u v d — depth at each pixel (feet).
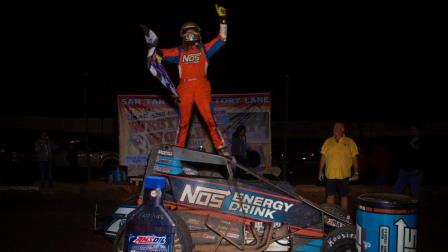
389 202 13.21
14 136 56.95
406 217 13.17
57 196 39.04
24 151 56.39
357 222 14.16
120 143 41.24
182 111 18.62
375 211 13.35
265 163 41.29
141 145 41.29
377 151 45.09
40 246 23.22
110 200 37.37
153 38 17.66
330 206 18.99
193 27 18.45
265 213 15.94
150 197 12.36
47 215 31.09
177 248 14.02
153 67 17.57
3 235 25.46
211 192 15.76
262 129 41.34
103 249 22.80
